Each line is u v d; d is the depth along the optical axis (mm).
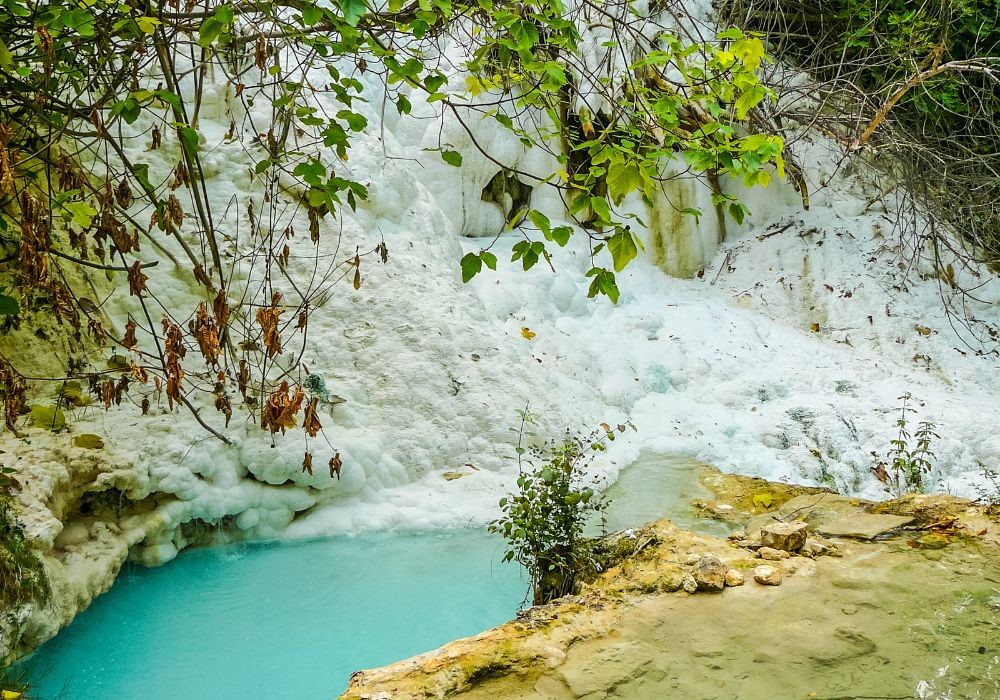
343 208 6238
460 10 3426
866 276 8344
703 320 7809
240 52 4785
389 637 3746
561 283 7473
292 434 4922
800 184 9023
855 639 2713
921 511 3803
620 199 2676
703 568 3139
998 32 8781
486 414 5609
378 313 5820
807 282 8430
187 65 6199
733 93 3109
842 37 9219
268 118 6301
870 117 8273
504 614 3938
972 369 7465
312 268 5801
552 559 3641
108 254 5246
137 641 3713
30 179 3523
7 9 2963
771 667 2574
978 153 9164
